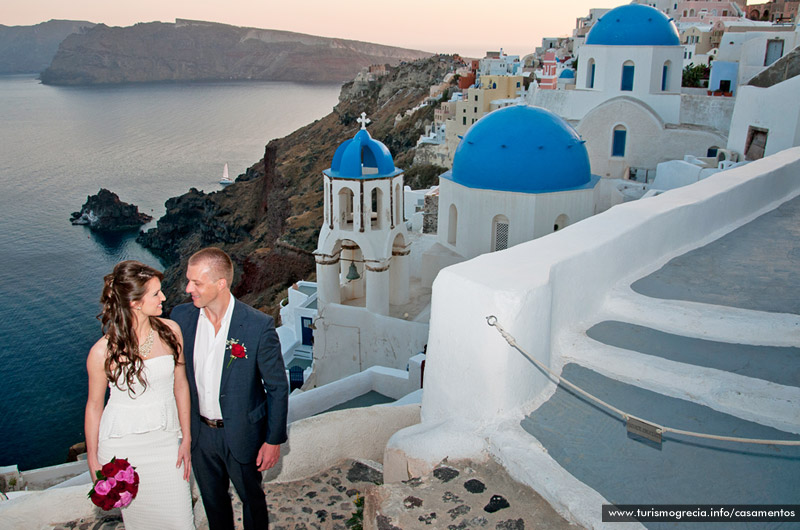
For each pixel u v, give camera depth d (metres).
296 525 5.18
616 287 6.03
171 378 4.09
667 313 5.46
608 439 4.20
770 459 3.92
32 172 177.62
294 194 98.12
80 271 92.00
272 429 4.30
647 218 6.54
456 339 4.58
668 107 24.33
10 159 199.12
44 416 49.00
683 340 5.18
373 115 138.12
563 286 5.20
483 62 100.81
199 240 107.44
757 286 6.00
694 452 4.02
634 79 24.70
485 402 4.46
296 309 24.94
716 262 6.73
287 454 5.84
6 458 43.50
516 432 4.27
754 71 26.45
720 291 5.90
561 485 3.74
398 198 18.95
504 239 17.31
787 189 9.55
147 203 142.75
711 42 49.16
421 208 30.97
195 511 5.16
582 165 17.30
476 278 4.56
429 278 19.55
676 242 7.10
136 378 3.95
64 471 16.16
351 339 19.12
